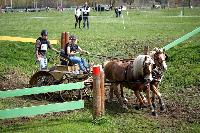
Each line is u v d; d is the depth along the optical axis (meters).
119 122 11.98
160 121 12.16
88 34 32.84
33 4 99.06
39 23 46.06
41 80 14.46
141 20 51.44
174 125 11.76
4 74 18.31
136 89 13.10
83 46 26.09
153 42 27.58
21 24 44.09
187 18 52.81
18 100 14.27
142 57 12.67
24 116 12.02
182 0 104.75
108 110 13.23
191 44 24.16
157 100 14.57
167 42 27.41
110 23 46.12
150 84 13.11
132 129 11.36
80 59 14.70
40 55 15.84
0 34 31.75
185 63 20.09
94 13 73.75
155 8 93.31
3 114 10.64
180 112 13.12
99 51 24.56
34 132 10.76
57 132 10.77
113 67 13.73
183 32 33.88
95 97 11.70
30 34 32.12
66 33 18.78
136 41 28.22
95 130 11.03
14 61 21.12
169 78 17.56
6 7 89.94
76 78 14.12
